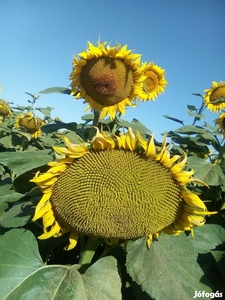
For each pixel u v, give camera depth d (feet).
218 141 2.18
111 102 2.01
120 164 1.10
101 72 1.93
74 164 1.13
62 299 1.03
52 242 1.38
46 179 1.13
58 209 1.16
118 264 1.14
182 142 2.17
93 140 1.11
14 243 1.15
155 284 1.04
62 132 3.27
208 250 1.40
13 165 1.41
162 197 1.11
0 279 1.07
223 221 1.80
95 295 1.04
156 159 1.11
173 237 1.25
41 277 1.09
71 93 2.02
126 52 1.95
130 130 1.12
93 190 1.10
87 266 1.20
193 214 1.14
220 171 1.79
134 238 1.18
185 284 1.09
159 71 2.80
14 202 1.47
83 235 1.26
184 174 1.10
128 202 1.09
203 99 2.97
